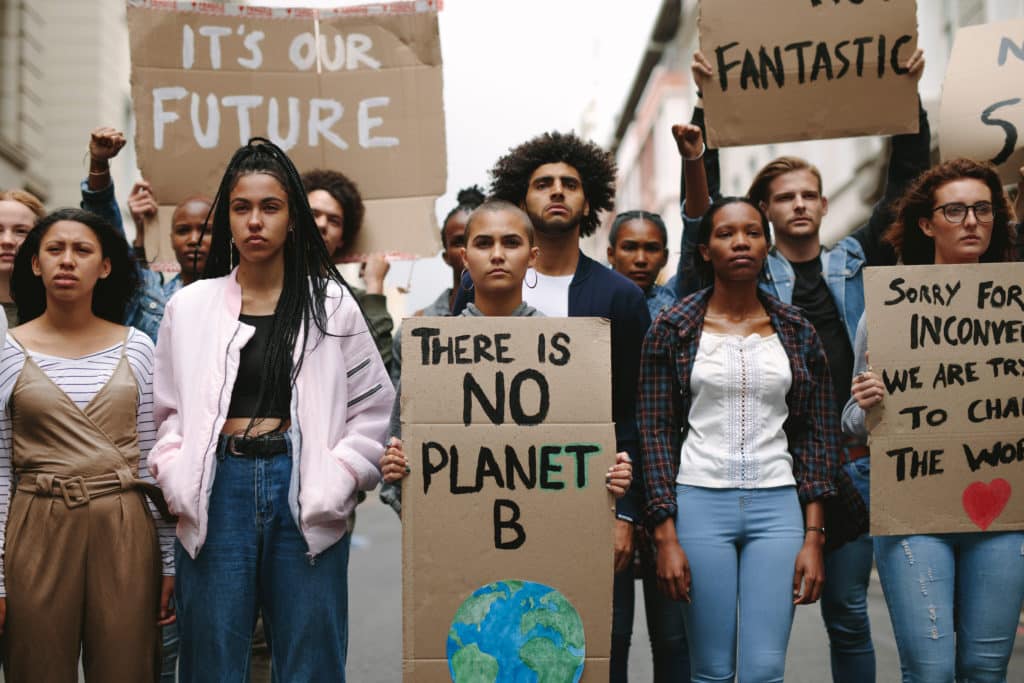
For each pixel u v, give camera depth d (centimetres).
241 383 348
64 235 365
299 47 517
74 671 349
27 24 1415
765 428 385
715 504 380
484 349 345
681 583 378
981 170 401
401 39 518
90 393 357
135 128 503
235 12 512
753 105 465
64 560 346
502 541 339
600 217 459
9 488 353
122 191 1634
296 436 339
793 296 464
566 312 407
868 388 378
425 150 516
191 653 337
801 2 463
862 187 1636
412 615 337
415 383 343
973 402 382
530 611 338
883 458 378
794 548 378
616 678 421
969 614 379
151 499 360
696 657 383
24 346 362
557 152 444
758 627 373
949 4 1270
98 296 383
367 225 515
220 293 355
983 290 386
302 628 337
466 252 369
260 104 513
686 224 464
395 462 340
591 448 342
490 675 336
